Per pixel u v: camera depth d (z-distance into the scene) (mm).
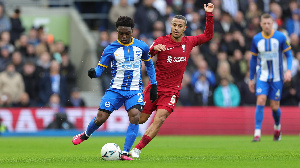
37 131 63281
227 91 64688
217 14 70688
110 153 26125
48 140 52344
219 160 26688
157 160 26625
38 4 80562
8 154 33219
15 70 65312
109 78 68438
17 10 70688
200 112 64250
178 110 64312
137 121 26812
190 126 64125
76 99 65312
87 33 73438
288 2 74438
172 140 51344
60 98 64812
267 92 44188
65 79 65500
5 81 63438
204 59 66938
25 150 37625
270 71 43719
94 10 78438
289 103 65125
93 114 63750
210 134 64000
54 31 75625
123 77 26969
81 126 63688
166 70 29969
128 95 27031
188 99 65062
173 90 29938
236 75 66688
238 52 67750
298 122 63281
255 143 43156
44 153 34125
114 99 27125
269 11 73875
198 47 67938
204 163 24781
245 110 64250
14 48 69250
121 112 63719
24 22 75562
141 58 27641
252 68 44875
